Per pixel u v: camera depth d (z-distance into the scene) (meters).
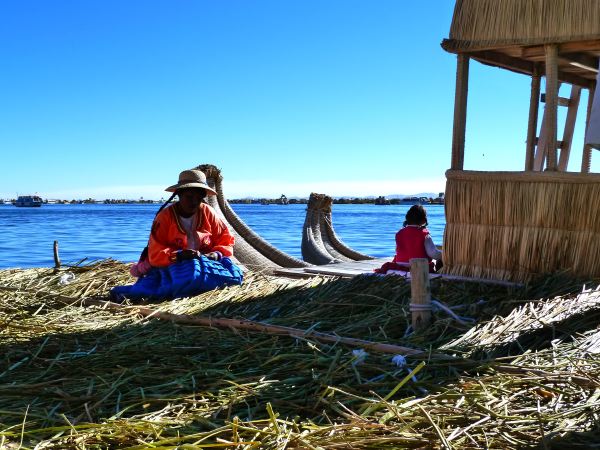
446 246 5.89
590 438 2.52
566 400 2.93
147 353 3.72
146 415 2.83
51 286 6.08
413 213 6.28
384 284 5.29
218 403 2.98
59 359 3.70
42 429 2.66
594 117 4.61
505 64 6.29
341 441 2.52
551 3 5.26
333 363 3.34
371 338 3.99
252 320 4.61
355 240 27.02
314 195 12.20
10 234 31.42
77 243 24.84
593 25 5.06
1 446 2.56
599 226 5.15
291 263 9.80
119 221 53.25
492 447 2.48
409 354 3.54
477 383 3.10
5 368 3.62
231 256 6.16
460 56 5.83
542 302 4.55
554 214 5.34
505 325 3.99
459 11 5.74
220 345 3.86
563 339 3.84
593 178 5.13
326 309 4.75
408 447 2.49
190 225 5.97
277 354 3.68
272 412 2.67
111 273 6.65
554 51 5.32
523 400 2.95
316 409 2.92
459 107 5.87
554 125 5.38
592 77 6.97
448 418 2.71
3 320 4.62
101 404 3.00
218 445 2.49
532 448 2.47
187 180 5.93
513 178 5.50
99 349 3.92
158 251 5.69
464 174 5.75
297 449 2.45
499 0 5.52
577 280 5.09
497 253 5.62
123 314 4.93
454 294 5.20
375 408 2.83
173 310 4.91
